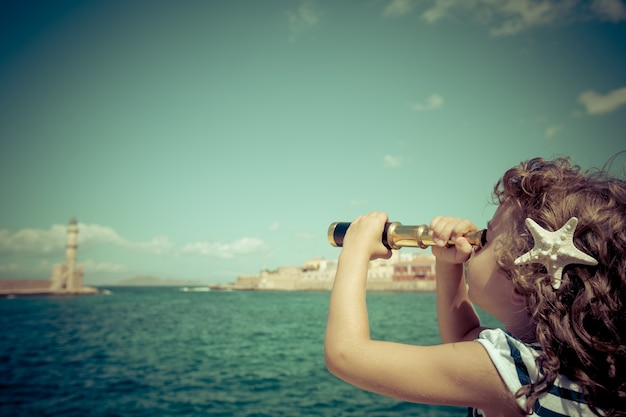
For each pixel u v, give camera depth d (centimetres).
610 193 115
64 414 1179
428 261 14175
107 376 1766
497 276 123
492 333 115
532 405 101
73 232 18638
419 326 3825
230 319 5381
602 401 98
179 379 1680
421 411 1105
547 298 105
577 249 106
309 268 18888
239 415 1138
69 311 7475
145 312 7038
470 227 133
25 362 2197
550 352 103
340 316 118
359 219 138
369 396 1294
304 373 1770
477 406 108
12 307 9000
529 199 121
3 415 1172
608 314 100
